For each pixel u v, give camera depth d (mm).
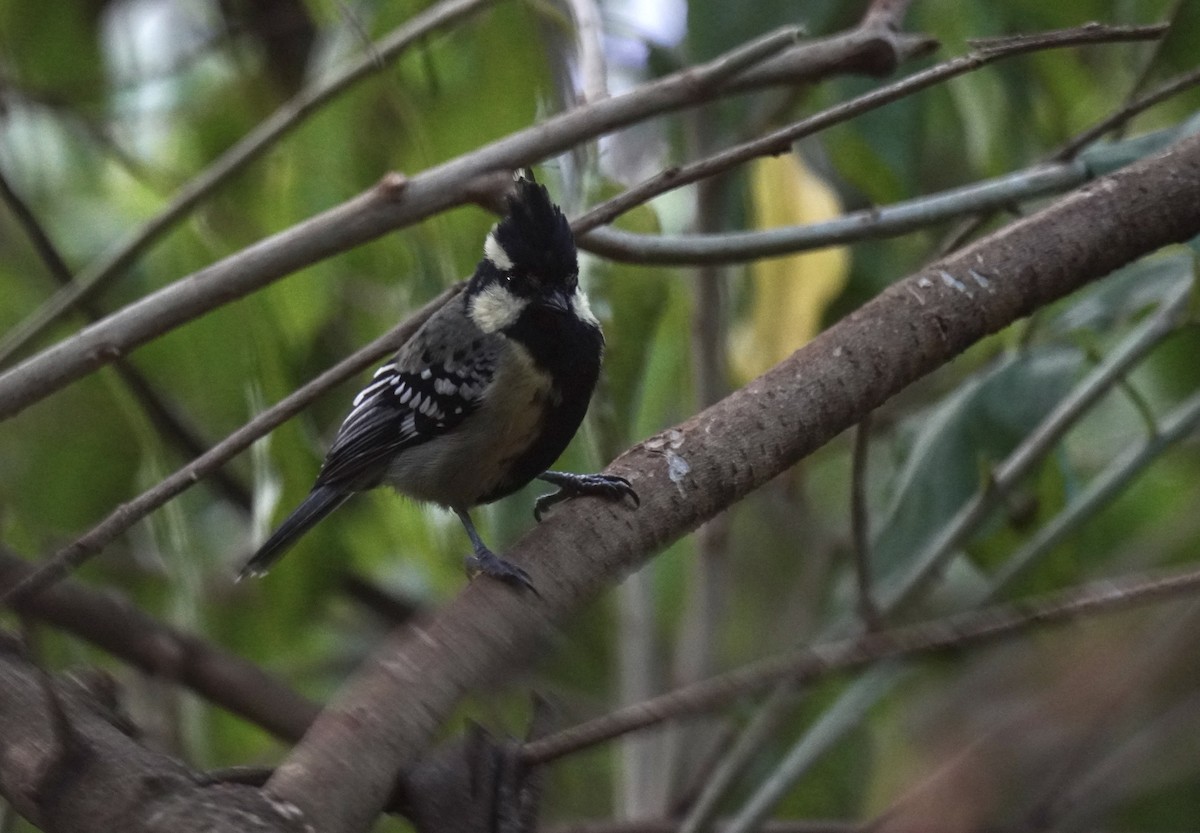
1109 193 6719
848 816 11477
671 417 10852
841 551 11797
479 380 8023
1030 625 6789
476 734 5375
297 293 9922
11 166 11234
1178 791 11484
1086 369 9297
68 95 10844
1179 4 7203
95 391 10516
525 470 8414
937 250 10258
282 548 8352
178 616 10992
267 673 10922
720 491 6262
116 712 5316
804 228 7348
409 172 9906
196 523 10930
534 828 5332
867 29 7672
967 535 8828
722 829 10109
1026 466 8641
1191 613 11023
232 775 5027
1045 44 6895
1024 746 11688
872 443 11711
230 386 10180
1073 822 11094
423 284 9391
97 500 10969
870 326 6520
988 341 10805
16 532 9977
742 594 12734
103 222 11828
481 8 8641
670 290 9945
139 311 7109
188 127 12070
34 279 11477
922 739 12227
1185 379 10953
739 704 10289
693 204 10898
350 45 9883
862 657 6578
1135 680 11211
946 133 11312
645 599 10492
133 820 4352
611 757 12914
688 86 7453
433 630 5320
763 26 9258
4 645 5434
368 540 11383
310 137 9820
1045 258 6652
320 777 4457
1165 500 11883
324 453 9820
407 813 5250
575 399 8156
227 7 11953
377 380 8555
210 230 10391
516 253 8039
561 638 8492
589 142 8102
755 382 6492
